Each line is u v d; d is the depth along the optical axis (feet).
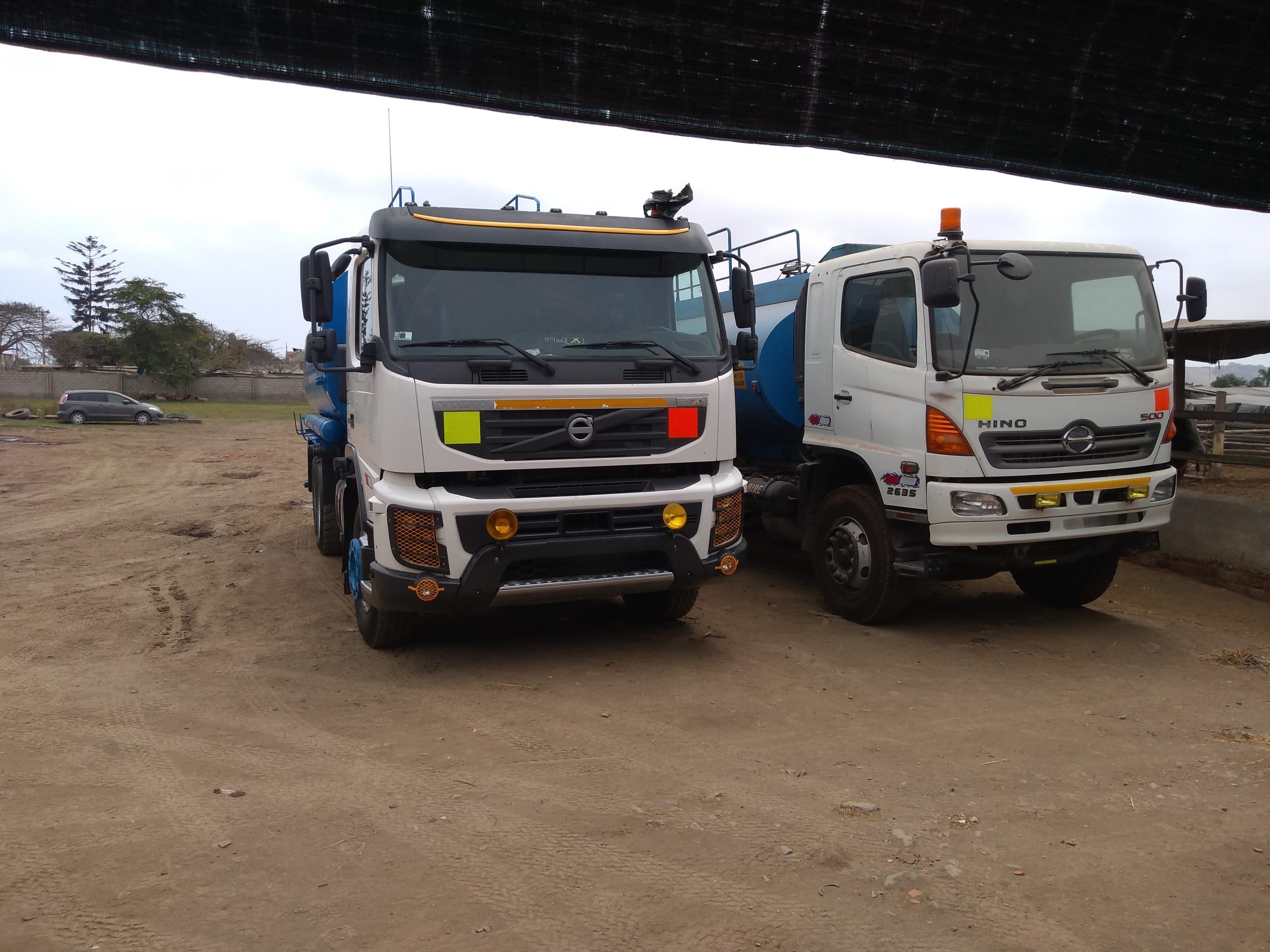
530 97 26.35
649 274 20.40
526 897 11.05
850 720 17.34
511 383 18.56
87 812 13.33
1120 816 13.34
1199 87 29.84
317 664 20.74
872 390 22.89
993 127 29.60
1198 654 21.74
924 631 23.54
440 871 11.66
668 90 27.09
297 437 106.32
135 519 44.47
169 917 10.57
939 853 12.19
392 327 18.65
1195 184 32.24
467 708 17.85
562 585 18.93
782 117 28.17
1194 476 44.19
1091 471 21.66
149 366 186.60
